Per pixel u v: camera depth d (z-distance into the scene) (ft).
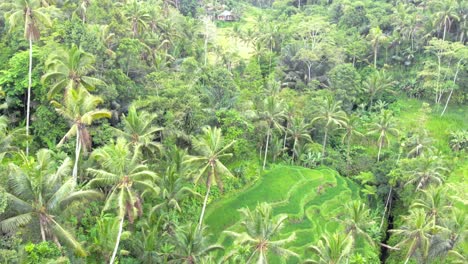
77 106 129.08
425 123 259.19
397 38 286.87
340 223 186.29
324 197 204.33
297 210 190.49
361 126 258.57
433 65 266.16
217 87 216.74
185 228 147.95
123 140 131.03
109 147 127.13
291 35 308.60
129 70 207.41
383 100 280.31
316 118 226.79
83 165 149.07
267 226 133.18
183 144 191.42
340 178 222.89
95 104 135.23
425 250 152.76
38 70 168.45
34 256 93.09
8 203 98.07
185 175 163.12
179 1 393.50
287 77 278.05
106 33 200.54
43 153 127.03
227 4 452.76
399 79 291.17
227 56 293.64
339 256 130.82
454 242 155.22
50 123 165.99
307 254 167.02
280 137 240.32
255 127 220.84
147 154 164.76
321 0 383.24
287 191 202.28
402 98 282.56
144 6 258.98
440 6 286.87
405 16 290.35
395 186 211.41
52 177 106.52
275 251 134.41
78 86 146.20
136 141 149.79
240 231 172.96
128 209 117.19
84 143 134.00
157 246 139.13
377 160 235.40
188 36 300.81
